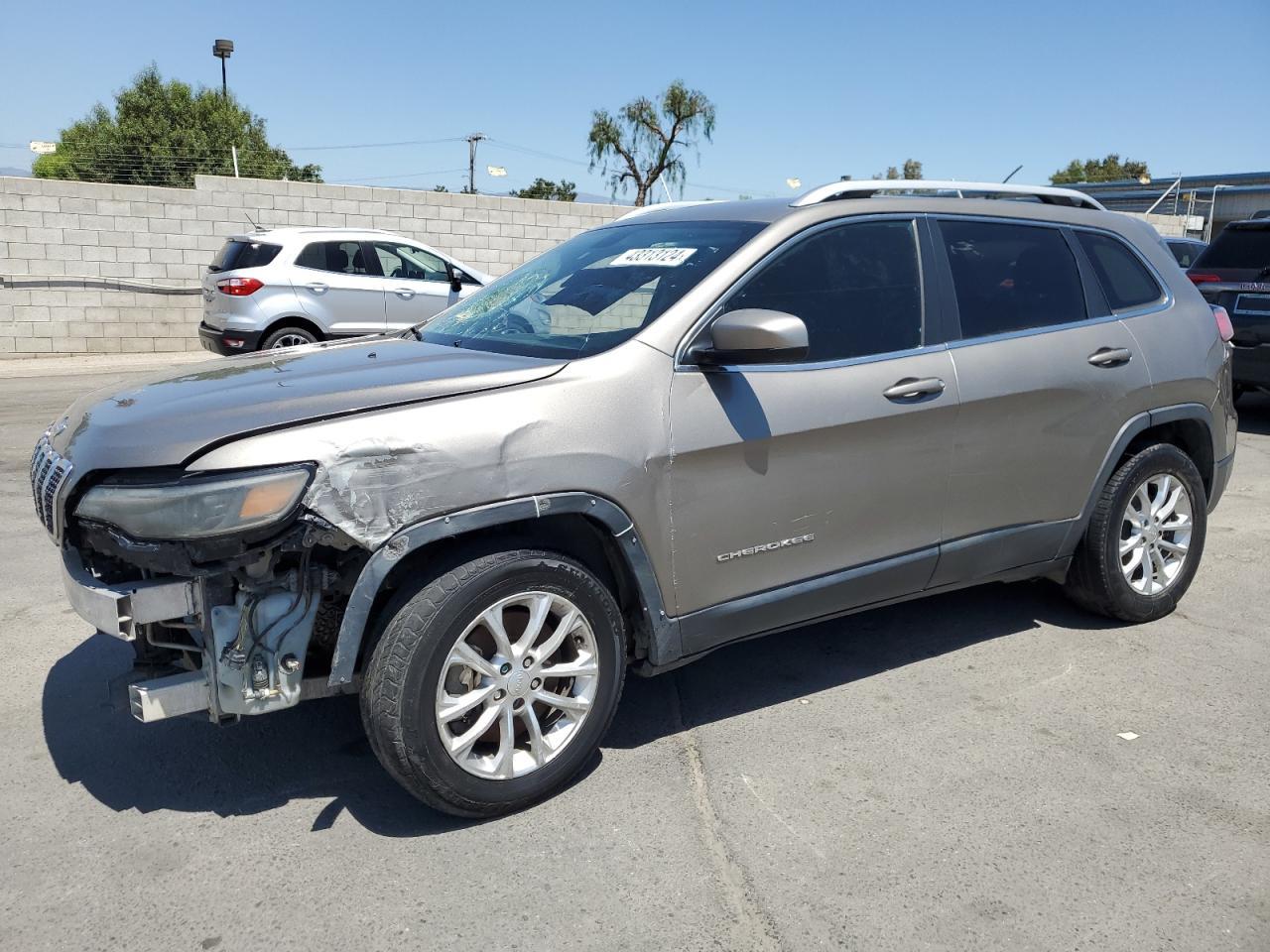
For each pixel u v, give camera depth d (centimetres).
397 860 294
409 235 1803
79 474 290
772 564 354
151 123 3853
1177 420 468
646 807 321
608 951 256
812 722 377
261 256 1196
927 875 285
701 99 3228
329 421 285
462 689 305
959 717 380
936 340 386
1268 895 276
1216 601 502
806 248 366
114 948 258
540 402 308
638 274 372
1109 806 319
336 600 304
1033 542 424
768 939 260
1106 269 451
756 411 340
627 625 346
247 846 301
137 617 276
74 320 1589
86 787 334
